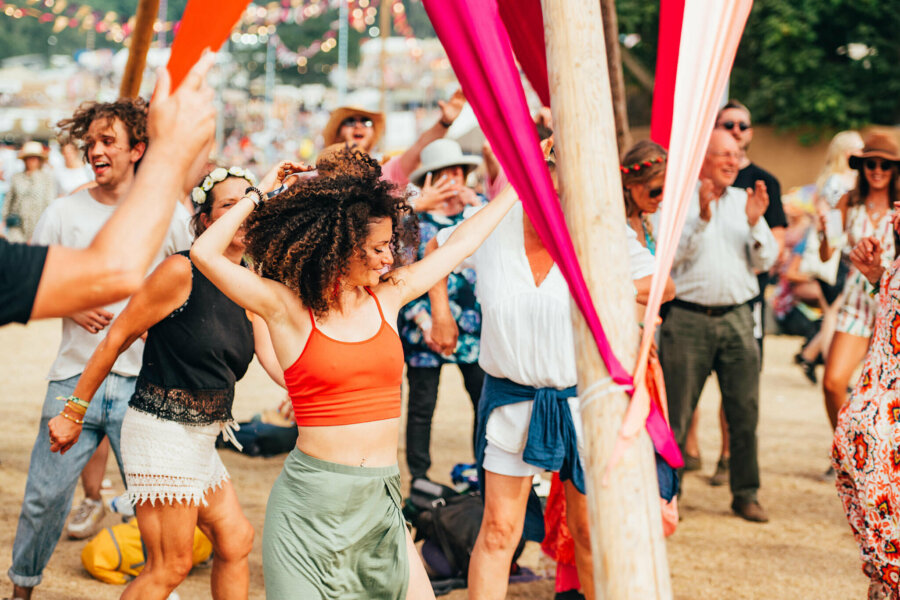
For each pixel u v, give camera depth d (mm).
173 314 2963
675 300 5113
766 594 4195
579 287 2092
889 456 3025
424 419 5164
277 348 2623
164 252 3854
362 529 2584
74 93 32031
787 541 4941
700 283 5023
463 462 6461
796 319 12359
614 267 2100
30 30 52375
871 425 3074
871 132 4984
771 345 12586
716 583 4320
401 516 2699
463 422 7938
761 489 5934
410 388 5191
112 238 1614
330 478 2559
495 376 3344
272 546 2594
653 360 2236
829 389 4812
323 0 25031
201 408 2984
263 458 6340
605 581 2049
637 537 2043
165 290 2869
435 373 5156
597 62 2123
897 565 3020
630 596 2023
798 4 19922
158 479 2936
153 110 1664
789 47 19906
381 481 2609
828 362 4844
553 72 2135
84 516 4793
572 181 2104
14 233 11172
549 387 3236
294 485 2598
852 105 19562
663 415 2252
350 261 2549
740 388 5188
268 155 37094
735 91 20922
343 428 2572
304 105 44062
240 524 3154
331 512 2557
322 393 2572
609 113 2127
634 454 2072
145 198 1633
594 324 2080
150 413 2957
